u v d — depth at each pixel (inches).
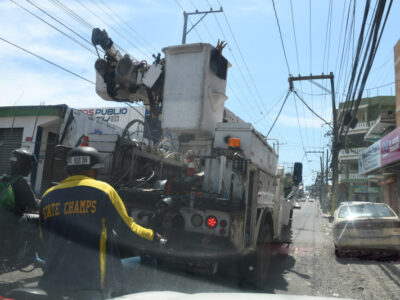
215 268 154.8
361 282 232.5
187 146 227.8
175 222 164.7
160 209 154.8
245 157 190.7
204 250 155.0
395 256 341.4
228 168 175.8
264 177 235.1
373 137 1095.6
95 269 78.0
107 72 255.3
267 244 243.0
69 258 78.4
